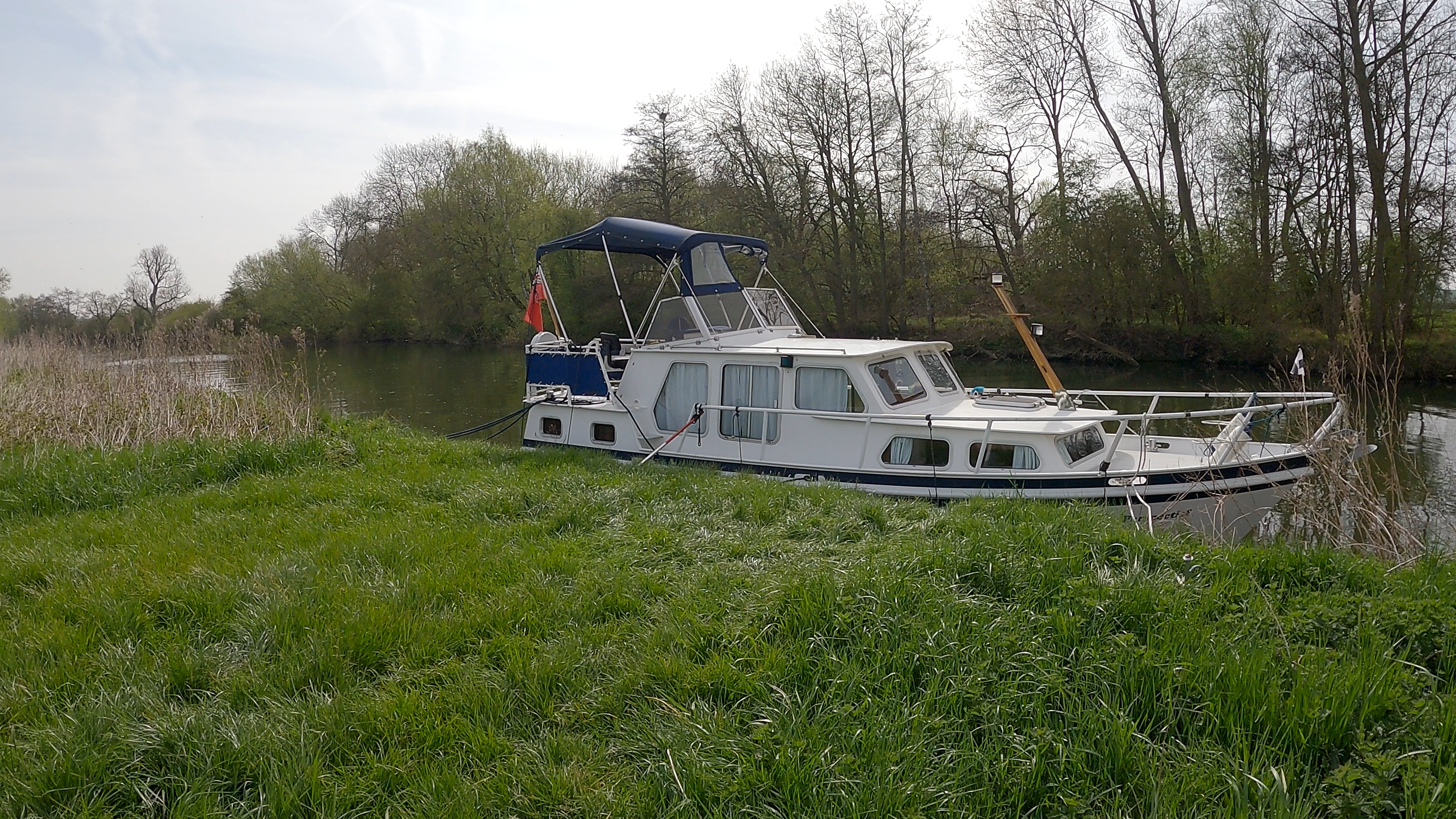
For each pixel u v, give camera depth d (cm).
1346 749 345
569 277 3647
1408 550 648
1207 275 2750
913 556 546
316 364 3247
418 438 1204
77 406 1266
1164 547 565
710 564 593
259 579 549
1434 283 2109
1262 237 2605
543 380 1223
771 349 1019
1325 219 2369
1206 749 348
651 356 1096
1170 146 2912
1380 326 2103
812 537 659
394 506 786
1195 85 2823
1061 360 2983
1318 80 2330
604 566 586
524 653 451
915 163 3316
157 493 874
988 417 916
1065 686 391
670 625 475
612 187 3953
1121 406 1948
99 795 338
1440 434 1505
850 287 3450
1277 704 361
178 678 429
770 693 402
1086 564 541
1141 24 2839
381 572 578
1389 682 376
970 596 494
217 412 1255
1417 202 2156
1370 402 1777
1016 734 360
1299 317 2500
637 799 334
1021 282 3225
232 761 354
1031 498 775
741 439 1031
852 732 364
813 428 985
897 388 1009
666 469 962
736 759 350
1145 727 371
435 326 4212
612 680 425
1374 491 736
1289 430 902
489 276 4075
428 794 337
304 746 363
